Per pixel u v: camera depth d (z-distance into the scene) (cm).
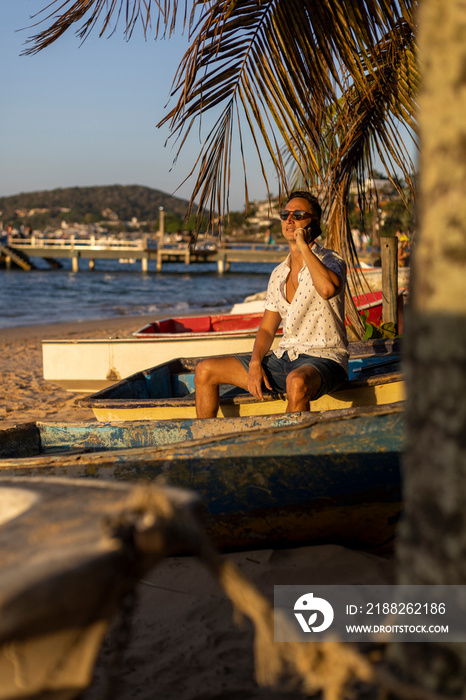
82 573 112
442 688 123
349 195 766
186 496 139
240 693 211
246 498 301
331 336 408
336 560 296
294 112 442
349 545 321
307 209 422
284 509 301
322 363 393
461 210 115
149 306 2603
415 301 126
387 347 648
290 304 422
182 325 930
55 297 3089
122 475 303
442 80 117
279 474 298
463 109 114
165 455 302
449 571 121
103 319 2125
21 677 119
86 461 303
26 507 146
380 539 317
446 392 119
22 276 4653
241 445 297
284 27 416
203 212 484
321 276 388
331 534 312
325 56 416
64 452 399
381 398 439
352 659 128
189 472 302
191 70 405
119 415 461
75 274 4972
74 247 5003
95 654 126
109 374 720
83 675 126
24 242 5150
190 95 425
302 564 296
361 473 296
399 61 489
